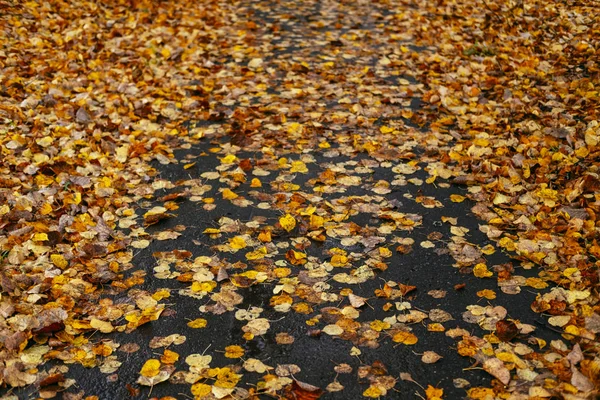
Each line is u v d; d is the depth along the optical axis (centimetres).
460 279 399
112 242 436
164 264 416
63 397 312
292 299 383
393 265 414
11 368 321
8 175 514
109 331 355
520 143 569
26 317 358
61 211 466
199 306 378
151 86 710
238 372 327
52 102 646
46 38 830
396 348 343
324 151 573
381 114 648
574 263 404
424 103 675
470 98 674
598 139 554
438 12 989
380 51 835
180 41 863
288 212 475
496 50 809
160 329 360
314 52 838
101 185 506
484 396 309
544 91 682
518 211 470
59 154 555
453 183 516
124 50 815
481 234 447
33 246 423
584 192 488
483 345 340
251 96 698
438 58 791
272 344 347
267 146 582
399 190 507
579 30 855
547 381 312
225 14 1020
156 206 487
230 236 448
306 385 308
